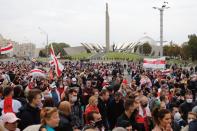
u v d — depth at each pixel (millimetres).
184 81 24656
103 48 167875
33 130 6785
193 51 106938
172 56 153500
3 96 10383
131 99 9102
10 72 28438
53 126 6562
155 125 6961
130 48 172125
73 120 11461
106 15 133250
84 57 148375
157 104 10719
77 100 12406
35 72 23625
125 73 53906
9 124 7098
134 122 9109
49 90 14258
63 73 33500
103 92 11961
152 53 170000
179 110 12758
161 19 53812
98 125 7930
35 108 8422
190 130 8297
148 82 24062
